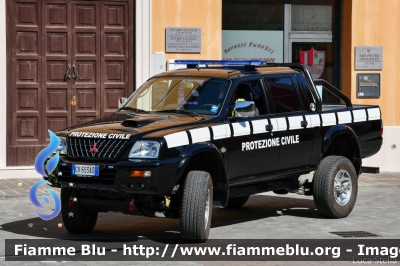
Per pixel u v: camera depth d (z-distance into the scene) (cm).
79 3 1600
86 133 918
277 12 1783
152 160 880
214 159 962
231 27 1761
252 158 1023
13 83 1566
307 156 1118
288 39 1786
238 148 997
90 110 1612
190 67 1120
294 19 1789
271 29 1781
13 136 1567
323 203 1132
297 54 1794
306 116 1113
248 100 1043
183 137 913
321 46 1802
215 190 983
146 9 1614
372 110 1226
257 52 1777
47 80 1588
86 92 1609
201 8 1642
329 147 1207
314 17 1795
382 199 1359
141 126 928
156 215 932
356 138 1179
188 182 921
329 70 1805
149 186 874
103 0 1609
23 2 1571
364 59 1741
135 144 888
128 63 1628
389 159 1739
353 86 1742
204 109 1001
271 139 1050
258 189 1079
